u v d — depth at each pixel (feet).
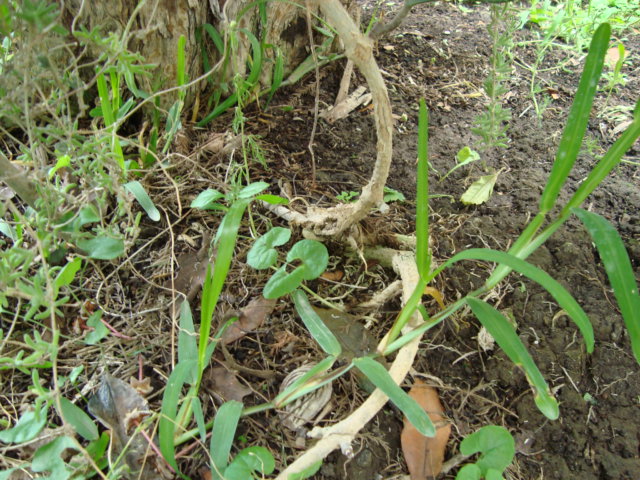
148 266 1.65
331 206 1.82
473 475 1.25
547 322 1.61
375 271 1.72
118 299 1.58
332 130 2.11
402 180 1.96
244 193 1.56
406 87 2.34
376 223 1.77
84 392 1.38
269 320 1.56
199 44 1.98
